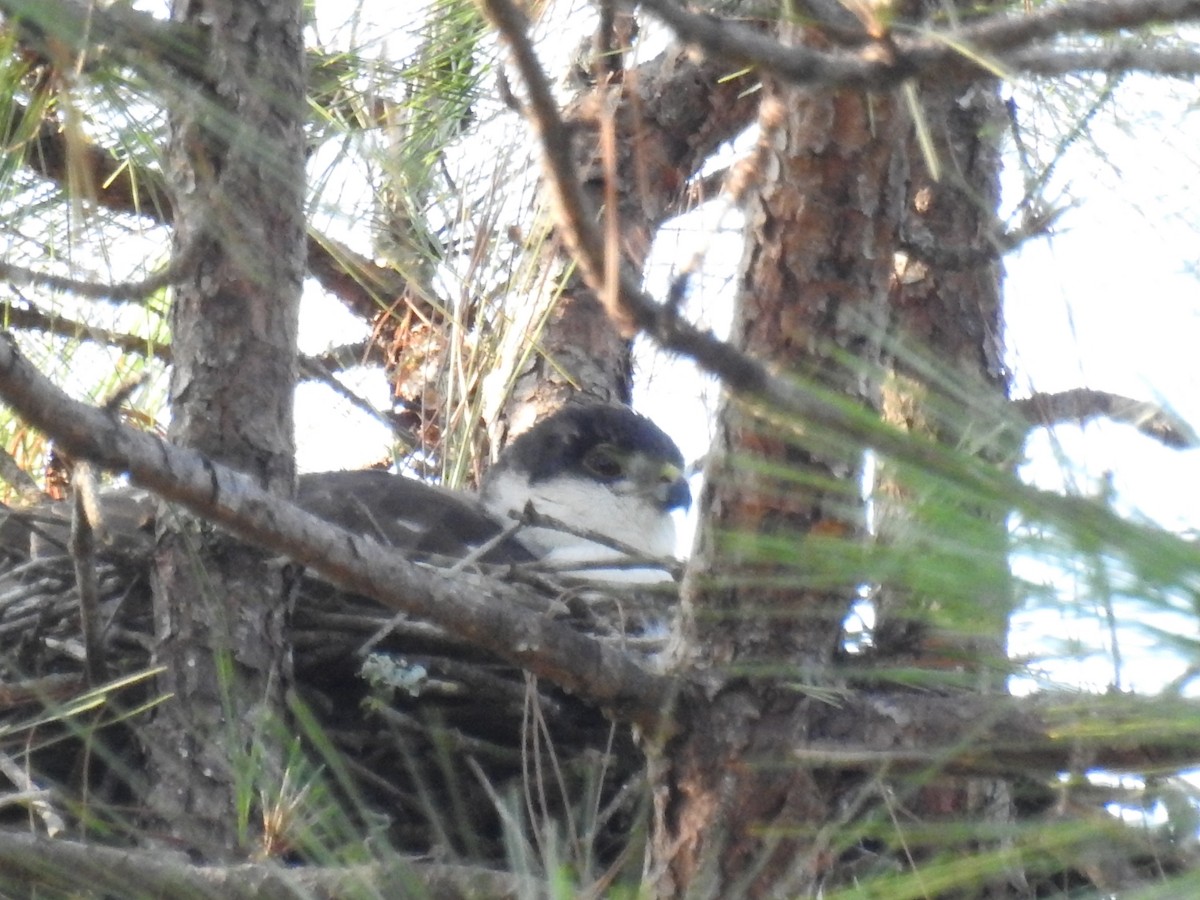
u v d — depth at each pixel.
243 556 6.92
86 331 6.36
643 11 3.41
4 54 4.24
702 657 5.18
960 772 4.54
